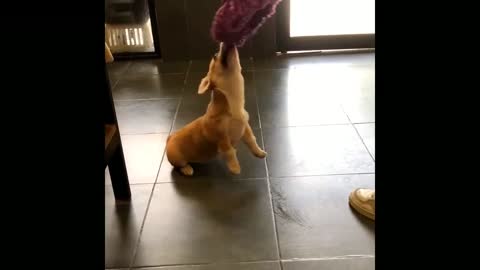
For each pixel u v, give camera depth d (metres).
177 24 3.21
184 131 1.81
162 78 2.99
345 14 3.28
